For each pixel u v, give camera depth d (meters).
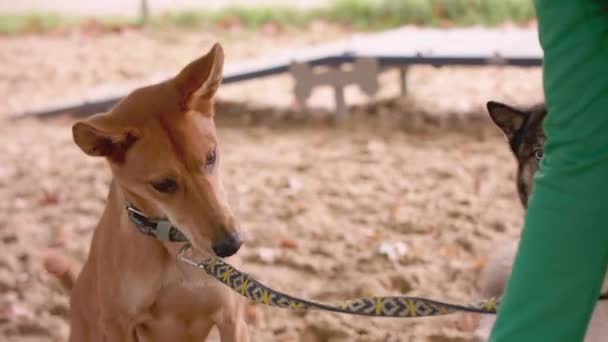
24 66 12.25
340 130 8.74
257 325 5.06
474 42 9.12
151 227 3.38
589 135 2.24
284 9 14.34
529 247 2.31
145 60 12.31
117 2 16.17
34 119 9.75
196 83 3.26
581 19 2.25
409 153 7.89
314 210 6.70
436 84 10.10
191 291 3.54
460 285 5.43
